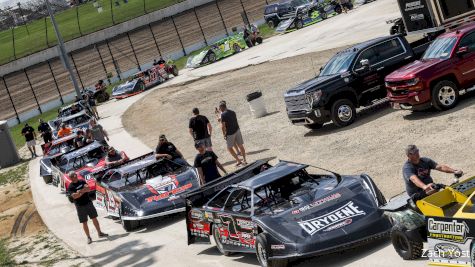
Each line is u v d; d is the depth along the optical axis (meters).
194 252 14.00
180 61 68.25
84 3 123.38
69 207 23.06
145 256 14.84
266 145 22.41
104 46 82.31
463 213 8.77
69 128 35.31
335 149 18.75
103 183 18.75
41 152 39.25
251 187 11.79
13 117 67.19
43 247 18.77
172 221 17.27
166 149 18.47
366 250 10.95
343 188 11.39
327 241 10.37
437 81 18.42
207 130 20.33
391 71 21.08
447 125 17.05
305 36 52.28
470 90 20.11
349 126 20.88
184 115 35.44
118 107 47.97
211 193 13.70
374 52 21.19
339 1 60.38
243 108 31.34
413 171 10.31
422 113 19.30
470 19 24.16
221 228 12.66
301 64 38.31
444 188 9.76
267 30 67.31
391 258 10.17
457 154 14.52
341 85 20.84
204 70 53.59
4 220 24.55
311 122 21.16
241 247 12.09
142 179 18.03
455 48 18.44
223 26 81.06
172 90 47.00
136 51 79.50
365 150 17.56
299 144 20.92
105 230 18.33
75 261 16.17
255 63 46.28
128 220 17.11
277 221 11.01
